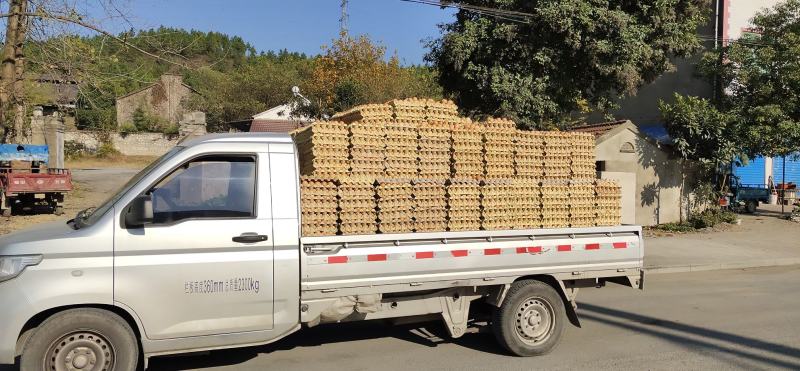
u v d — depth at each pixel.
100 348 4.27
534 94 15.89
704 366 5.39
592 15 15.36
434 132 5.56
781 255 12.52
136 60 13.48
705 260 11.84
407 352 5.76
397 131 5.41
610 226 6.00
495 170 5.77
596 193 6.07
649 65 16.80
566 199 5.91
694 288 9.45
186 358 5.50
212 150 4.62
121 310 4.36
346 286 4.84
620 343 6.15
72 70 12.95
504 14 15.14
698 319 7.25
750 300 8.46
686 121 15.55
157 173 4.49
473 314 6.02
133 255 4.29
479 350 5.84
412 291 5.14
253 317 4.58
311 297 4.75
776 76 16.72
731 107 17.25
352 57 29.30
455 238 5.24
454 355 5.67
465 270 5.25
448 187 5.39
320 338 6.23
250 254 4.55
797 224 16.81
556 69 16.06
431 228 5.34
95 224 4.29
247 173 4.70
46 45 12.88
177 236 4.38
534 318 5.64
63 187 15.83
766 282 10.03
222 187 4.62
